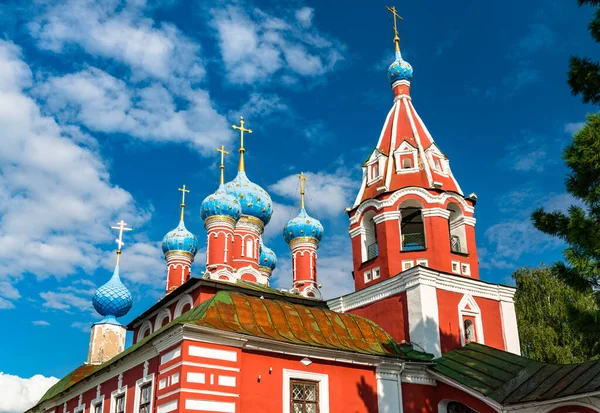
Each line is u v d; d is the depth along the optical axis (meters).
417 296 27.42
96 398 26.80
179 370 19.64
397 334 27.88
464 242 31.00
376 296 29.47
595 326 15.33
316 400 22.45
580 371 22.44
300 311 25.17
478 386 23.88
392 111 34.94
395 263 29.70
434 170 31.78
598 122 14.86
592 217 14.97
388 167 32.16
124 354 24.59
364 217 32.09
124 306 44.12
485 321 29.30
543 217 15.70
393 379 24.55
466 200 31.78
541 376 23.53
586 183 15.01
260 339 21.25
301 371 22.38
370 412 23.47
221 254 38.81
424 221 30.25
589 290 15.59
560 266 15.79
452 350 27.23
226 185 45.00
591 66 15.87
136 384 22.92
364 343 25.20
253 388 20.97
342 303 31.08
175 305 31.94
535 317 42.88
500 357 26.11
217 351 20.44
